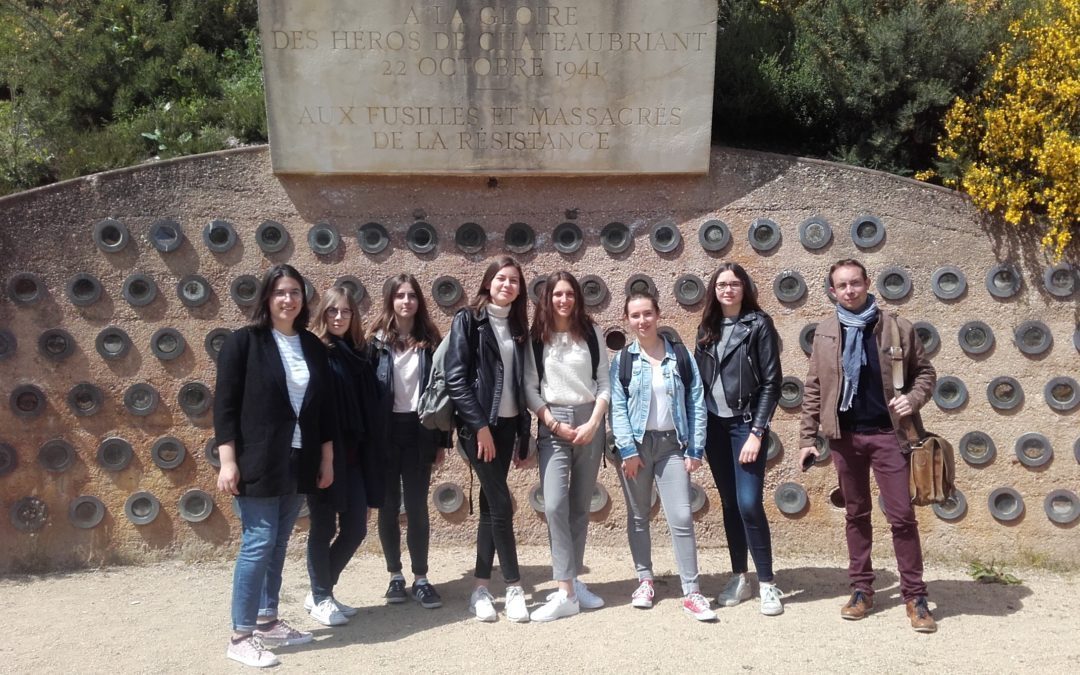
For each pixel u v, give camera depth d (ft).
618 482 20.89
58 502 20.35
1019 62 21.06
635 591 17.21
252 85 28.17
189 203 20.47
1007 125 19.98
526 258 20.85
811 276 20.80
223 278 20.57
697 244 20.88
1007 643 15.34
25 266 20.13
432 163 20.35
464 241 20.76
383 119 20.21
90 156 23.85
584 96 20.33
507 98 20.29
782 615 16.51
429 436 16.83
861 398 16.07
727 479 17.01
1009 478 20.54
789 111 23.41
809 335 20.72
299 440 14.43
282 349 14.55
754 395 16.58
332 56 19.99
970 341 20.52
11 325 20.13
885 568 19.90
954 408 20.53
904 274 20.62
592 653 14.71
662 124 20.44
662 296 20.88
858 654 14.76
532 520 20.89
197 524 20.66
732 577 17.29
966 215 20.57
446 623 16.20
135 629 16.35
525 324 16.35
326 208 20.67
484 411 15.64
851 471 16.34
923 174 21.31
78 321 20.29
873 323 16.16
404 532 20.67
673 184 20.89
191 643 15.51
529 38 20.16
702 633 15.57
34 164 23.85
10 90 29.78
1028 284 20.43
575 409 16.10
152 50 29.84
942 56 21.26
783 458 20.88
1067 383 20.35
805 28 23.81
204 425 20.58
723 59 23.36
